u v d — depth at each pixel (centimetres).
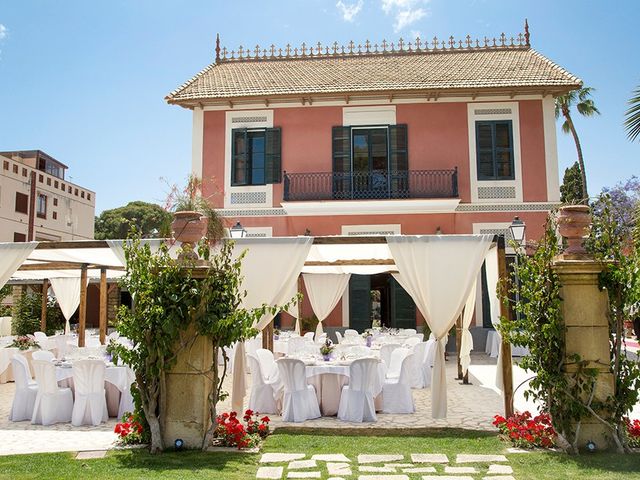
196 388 566
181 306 561
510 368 684
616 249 550
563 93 1505
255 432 634
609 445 541
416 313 1515
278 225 1523
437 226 1495
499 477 464
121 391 766
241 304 709
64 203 3609
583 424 546
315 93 1498
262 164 1562
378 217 1506
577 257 559
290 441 610
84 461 517
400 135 1536
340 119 1559
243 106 1572
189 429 564
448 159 1523
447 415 766
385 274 1719
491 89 1474
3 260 781
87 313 2555
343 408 748
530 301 580
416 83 1522
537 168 1502
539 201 1489
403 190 1516
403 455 544
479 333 1495
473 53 1795
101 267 1233
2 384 1050
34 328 1833
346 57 1831
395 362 886
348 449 571
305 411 741
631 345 1170
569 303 556
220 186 1551
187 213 598
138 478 450
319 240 722
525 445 568
